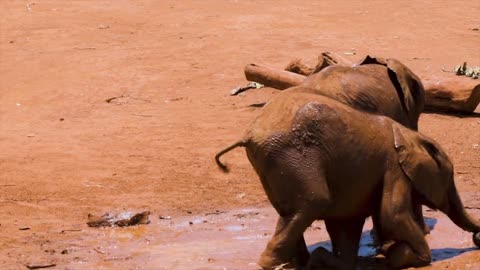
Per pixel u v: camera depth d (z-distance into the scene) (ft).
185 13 193.57
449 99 121.08
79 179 100.83
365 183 67.26
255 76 125.08
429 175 69.05
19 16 193.47
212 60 155.33
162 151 111.14
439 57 156.56
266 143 65.62
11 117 129.49
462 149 108.78
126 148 112.68
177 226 84.99
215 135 117.39
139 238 81.46
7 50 166.40
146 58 157.69
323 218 69.31
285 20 185.26
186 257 75.20
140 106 132.77
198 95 137.39
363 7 200.03
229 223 85.66
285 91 69.00
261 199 93.25
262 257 66.44
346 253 69.87
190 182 99.25
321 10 196.85
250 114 126.93
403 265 69.10
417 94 76.89
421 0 208.54
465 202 90.38
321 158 65.31
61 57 159.74
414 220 69.41
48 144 115.55
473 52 160.56
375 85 72.69
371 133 67.26
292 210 65.87
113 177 101.35
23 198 94.32
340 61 92.89
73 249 78.43
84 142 116.16
